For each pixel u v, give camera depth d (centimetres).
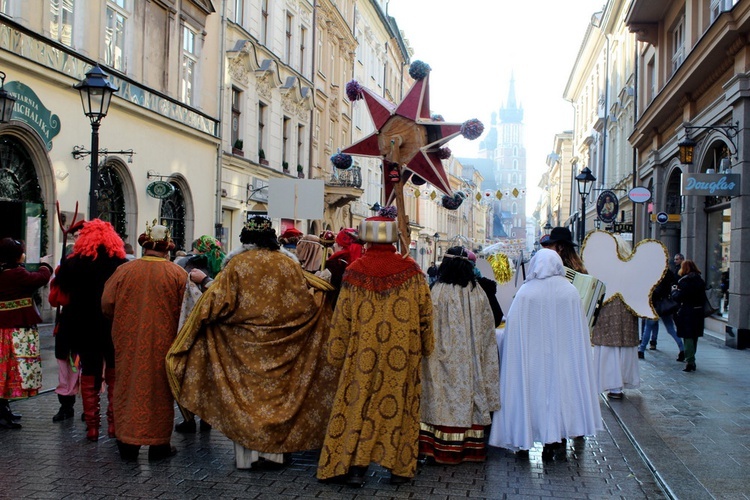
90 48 1482
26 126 1253
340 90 3544
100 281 576
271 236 525
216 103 2114
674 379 941
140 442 512
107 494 446
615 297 802
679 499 445
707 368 1048
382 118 548
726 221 1472
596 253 813
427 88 540
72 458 527
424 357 538
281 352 516
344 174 3145
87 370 574
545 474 514
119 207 1641
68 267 574
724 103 1381
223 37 2123
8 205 668
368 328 484
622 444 604
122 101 1572
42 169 1323
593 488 480
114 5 1580
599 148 3850
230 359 513
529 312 559
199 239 767
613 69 3366
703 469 512
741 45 1279
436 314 543
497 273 788
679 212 2106
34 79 1284
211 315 502
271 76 2492
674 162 1930
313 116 3059
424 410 536
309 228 2947
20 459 521
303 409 517
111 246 588
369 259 500
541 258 570
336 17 3394
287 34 2775
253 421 494
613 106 3269
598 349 803
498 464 540
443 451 530
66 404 647
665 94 1850
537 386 552
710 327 1559
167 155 1819
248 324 511
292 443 509
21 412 675
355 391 479
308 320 525
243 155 2314
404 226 518
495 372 552
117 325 526
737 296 1295
